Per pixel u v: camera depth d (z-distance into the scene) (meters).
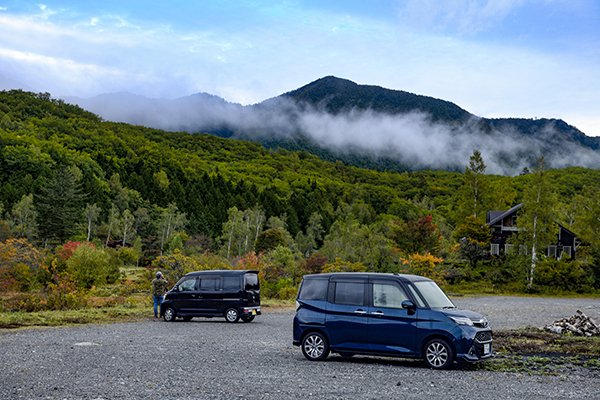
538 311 32.84
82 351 13.88
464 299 45.22
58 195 96.31
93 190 130.12
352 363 12.91
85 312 24.31
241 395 9.25
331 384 10.30
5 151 136.75
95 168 154.12
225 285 22.80
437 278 53.69
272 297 38.97
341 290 13.33
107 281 49.91
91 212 104.31
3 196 112.75
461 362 12.16
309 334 13.34
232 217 109.81
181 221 114.56
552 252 67.38
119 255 79.19
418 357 12.27
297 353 14.40
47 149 157.00
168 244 98.31
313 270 51.34
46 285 37.66
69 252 46.00
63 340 15.96
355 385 10.23
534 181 58.91
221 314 22.61
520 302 42.03
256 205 134.50
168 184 156.88
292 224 137.88
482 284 57.12
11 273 37.31
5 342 15.41
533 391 9.94
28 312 24.23
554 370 12.43
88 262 43.16
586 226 62.44
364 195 187.25
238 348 15.12
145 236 113.44
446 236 92.19
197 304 22.77
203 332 18.88
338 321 13.06
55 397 8.93
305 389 9.81
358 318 12.89
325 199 179.75
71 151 166.62
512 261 59.88
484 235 63.59
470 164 76.50
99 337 16.81
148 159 198.50
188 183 160.50
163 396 9.11
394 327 12.51
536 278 57.03
